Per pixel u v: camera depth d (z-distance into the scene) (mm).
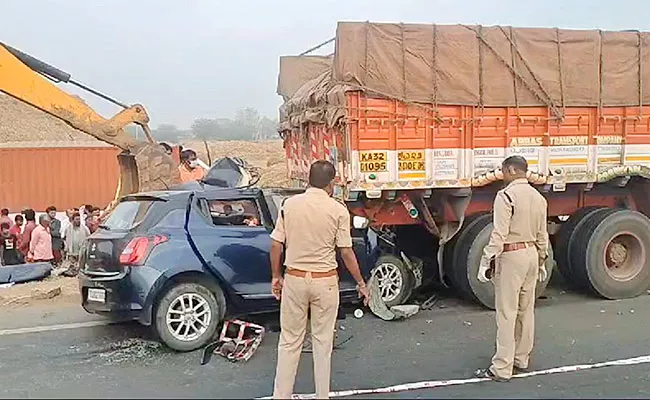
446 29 8336
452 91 8352
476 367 6461
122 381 6164
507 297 6070
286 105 10953
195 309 7160
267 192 7969
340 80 8055
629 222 9352
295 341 5367
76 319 8617
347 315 8523
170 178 12055
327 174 5379
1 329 8148
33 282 11164
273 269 5566
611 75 9000
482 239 8688
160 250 7051
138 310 6934
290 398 5340
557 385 5879
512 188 6102
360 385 5945
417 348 7129
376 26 8109
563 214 9852
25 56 11352
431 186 8352
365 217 8656
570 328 7832
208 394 5586
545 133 8758
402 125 8211
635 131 9180
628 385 5863
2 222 13281
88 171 20516
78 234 12234
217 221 7539
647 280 9453
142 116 12156
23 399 5594
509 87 8570
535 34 8664
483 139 8531
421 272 9094
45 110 11359
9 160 19984
